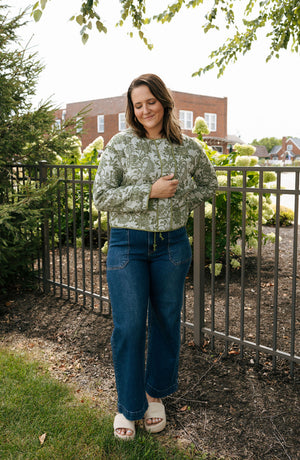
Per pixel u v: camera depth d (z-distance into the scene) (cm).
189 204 202
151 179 181
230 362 268
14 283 417
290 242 638
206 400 230
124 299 185
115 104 3572
